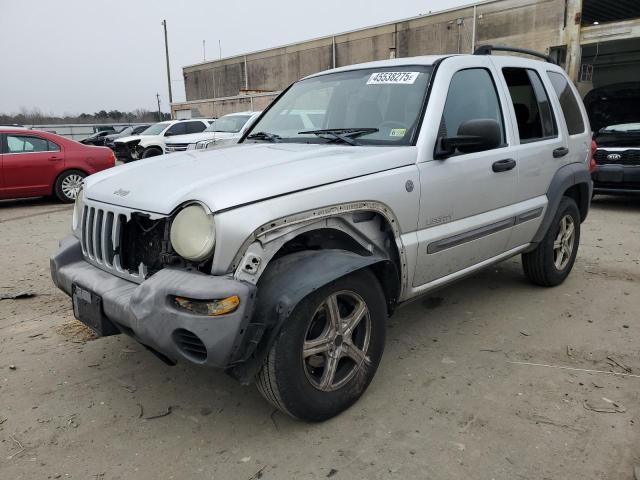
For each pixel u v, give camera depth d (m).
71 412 2.91
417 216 3.12
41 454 2.56
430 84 3.41
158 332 2.37
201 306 2.29
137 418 2.85
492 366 3.36
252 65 43.16
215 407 2.95
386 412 2.86
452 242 3.38
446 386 3.12
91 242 2.99
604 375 3.23
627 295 4.61
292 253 2.66
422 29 29.95
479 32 26.42
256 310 2.42
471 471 2.39
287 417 2.83
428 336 3.81
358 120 3.54
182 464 2.48
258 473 2.41
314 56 37.47
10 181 9.80
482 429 2.70
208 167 2.89
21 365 3.44
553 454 2.50
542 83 4.43
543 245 4.50
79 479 2.39
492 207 3.71
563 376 3.22
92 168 10.66
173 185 2.66
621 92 10.62
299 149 3.21
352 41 34.53
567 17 21.69
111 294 2.62
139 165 3.24
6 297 4.73
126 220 2.72
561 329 3.91
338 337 2.71
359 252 2.92
